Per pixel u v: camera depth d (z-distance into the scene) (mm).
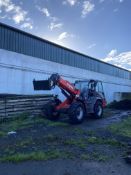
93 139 8445
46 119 12828
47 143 7906
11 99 12539
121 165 6039
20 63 16828
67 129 10492
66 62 22188
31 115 13195
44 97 14289
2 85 15375
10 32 16125
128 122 12664
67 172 5594
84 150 7176
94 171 5660
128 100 21281
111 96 30750
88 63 25953
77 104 12305
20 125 11117
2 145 7691
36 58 18359
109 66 30719
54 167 5879
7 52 15812
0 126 10891
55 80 12320
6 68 15719
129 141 8422
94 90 14617
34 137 8758
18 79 16609
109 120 13789
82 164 6074
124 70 35125
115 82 32156
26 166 5938
